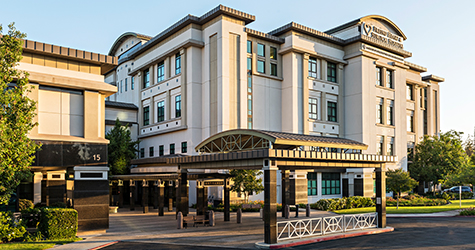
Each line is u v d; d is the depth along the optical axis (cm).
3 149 1633
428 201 4203
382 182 2308
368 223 2481
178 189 2448
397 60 5072
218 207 3572
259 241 1858
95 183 2147
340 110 4588
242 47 3862
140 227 2402
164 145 4312
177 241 1873
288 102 4150
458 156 5116
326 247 1716
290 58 4169
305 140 2097
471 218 2989
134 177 3481
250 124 3916
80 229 2067
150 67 4653
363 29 4669
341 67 4638
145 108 4762
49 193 2891
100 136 2273
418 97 5816
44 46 2081
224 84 3694
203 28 3988
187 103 3947
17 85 1777
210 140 2305
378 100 4778
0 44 1750
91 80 2248
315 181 4272
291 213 3338
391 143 4925
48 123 2103
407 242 1844
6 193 1759
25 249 1594
